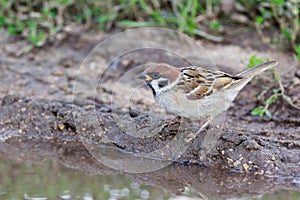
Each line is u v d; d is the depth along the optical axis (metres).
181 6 13.62
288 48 12.82
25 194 8.80
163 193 8.98
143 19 13.87
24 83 12.15
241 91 11.41
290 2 12.62
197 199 8.74
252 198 8.77
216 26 13.26
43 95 11.75
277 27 13.40
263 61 11.77
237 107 11.14
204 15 13.70
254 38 13.22
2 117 11.05
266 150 9.62
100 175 9.59
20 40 13.51
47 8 13.51
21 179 9.36
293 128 10.54
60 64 12.83
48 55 13.11
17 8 13.87
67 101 11.47
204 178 9.44
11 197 8.70
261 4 13.40
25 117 10.98
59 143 10.64
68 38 13.48
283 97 10.96
